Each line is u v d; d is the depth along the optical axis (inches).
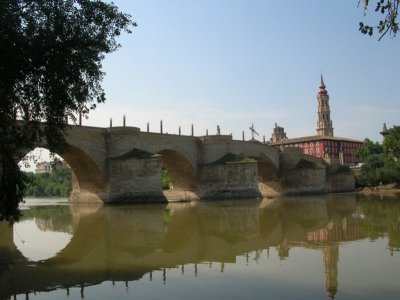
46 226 1552.7
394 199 2994.6
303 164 4562.0
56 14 778.8
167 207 2475.4
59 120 836.6
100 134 2832.2
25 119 803.4
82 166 2834.6
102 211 2229.3
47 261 871.1
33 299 605.3
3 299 608.4
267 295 581.9
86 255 935.7
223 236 1196.5
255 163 3400.6
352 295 568.7
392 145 5251.0
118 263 837.8
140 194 2787.9
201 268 769.6
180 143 3449.8
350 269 712.4
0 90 747.4
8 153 788.0
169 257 893.2
